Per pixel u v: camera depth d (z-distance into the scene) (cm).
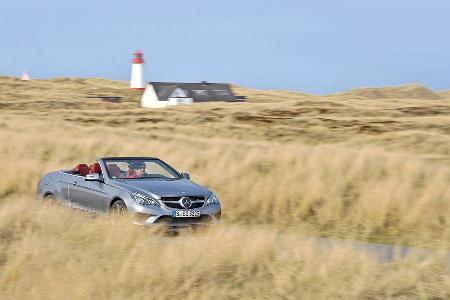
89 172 4269
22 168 5628
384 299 2345
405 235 3834
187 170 6041
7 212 3247
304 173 5209
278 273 2548
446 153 10262
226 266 2645
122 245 2847
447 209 4059
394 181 4625
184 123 16750
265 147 8956
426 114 18400
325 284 2464
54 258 2708
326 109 19812
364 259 2650
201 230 3684
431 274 2575
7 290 2528
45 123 12369
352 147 11225
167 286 2472
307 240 3009
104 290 2458
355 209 4378
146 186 3847
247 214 4566
